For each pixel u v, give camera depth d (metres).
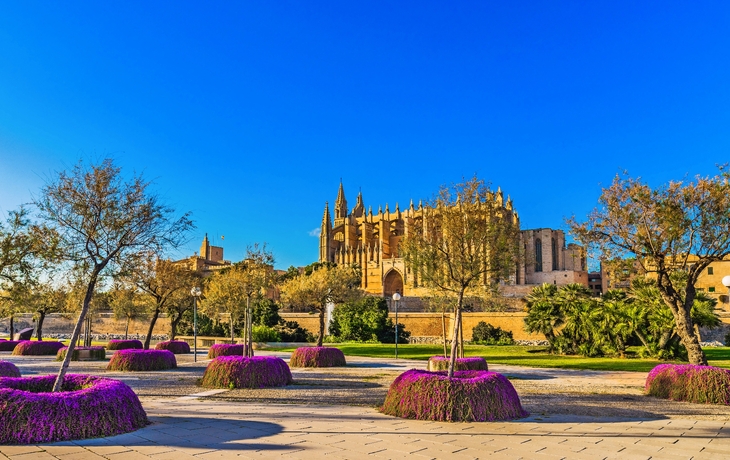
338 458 8.70
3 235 18.64
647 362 35.31
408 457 8.84
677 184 19.75
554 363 34.38
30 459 8.45
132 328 80.88
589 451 9.49
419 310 85.81
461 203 17.25
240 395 17.98
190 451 9.06
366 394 18.27
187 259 36.78
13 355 40.22
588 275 121.19
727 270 75.50
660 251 20.50
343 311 65.69
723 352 41.47
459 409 12.56
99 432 10.38
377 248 132.62
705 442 10.46
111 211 13.59
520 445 9.88
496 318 64.75
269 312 67.00
